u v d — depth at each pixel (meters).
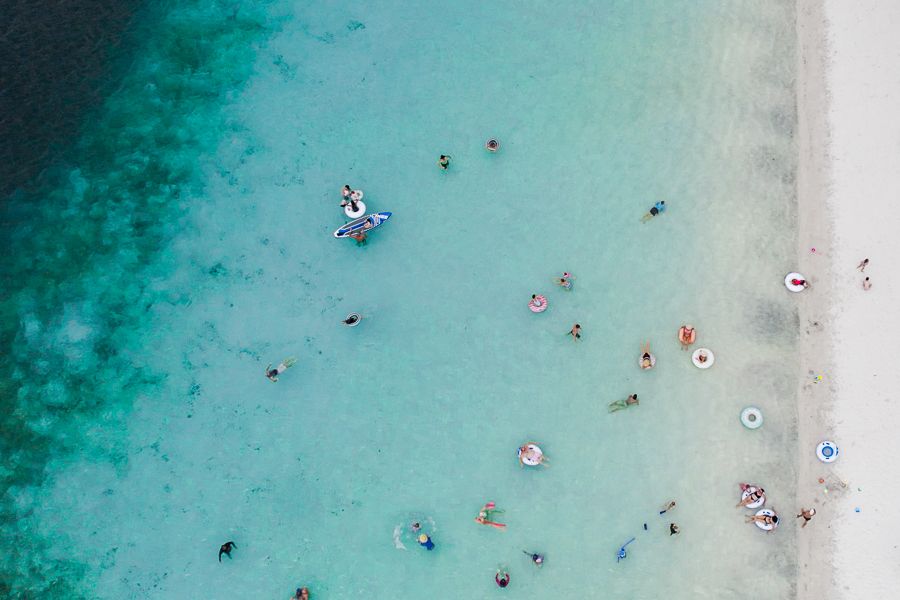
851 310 28.33
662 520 26.38
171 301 29.97
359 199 30.50
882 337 27.88
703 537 26.11
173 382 28.89
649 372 28.09
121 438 28.23
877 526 25.84
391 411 28.36
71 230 31.00
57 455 28.05
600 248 29.89
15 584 26.59
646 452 27.20
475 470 27.41
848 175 30.19
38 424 28.41
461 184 31.16
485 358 28.83
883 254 28.89
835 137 30.81
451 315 29.44
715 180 30.50
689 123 31.45
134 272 30.41
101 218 31.16
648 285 29.23
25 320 29.78
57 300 30.05
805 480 26.61
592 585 25.86
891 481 26.23
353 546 26.70
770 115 31.34
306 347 29.25
